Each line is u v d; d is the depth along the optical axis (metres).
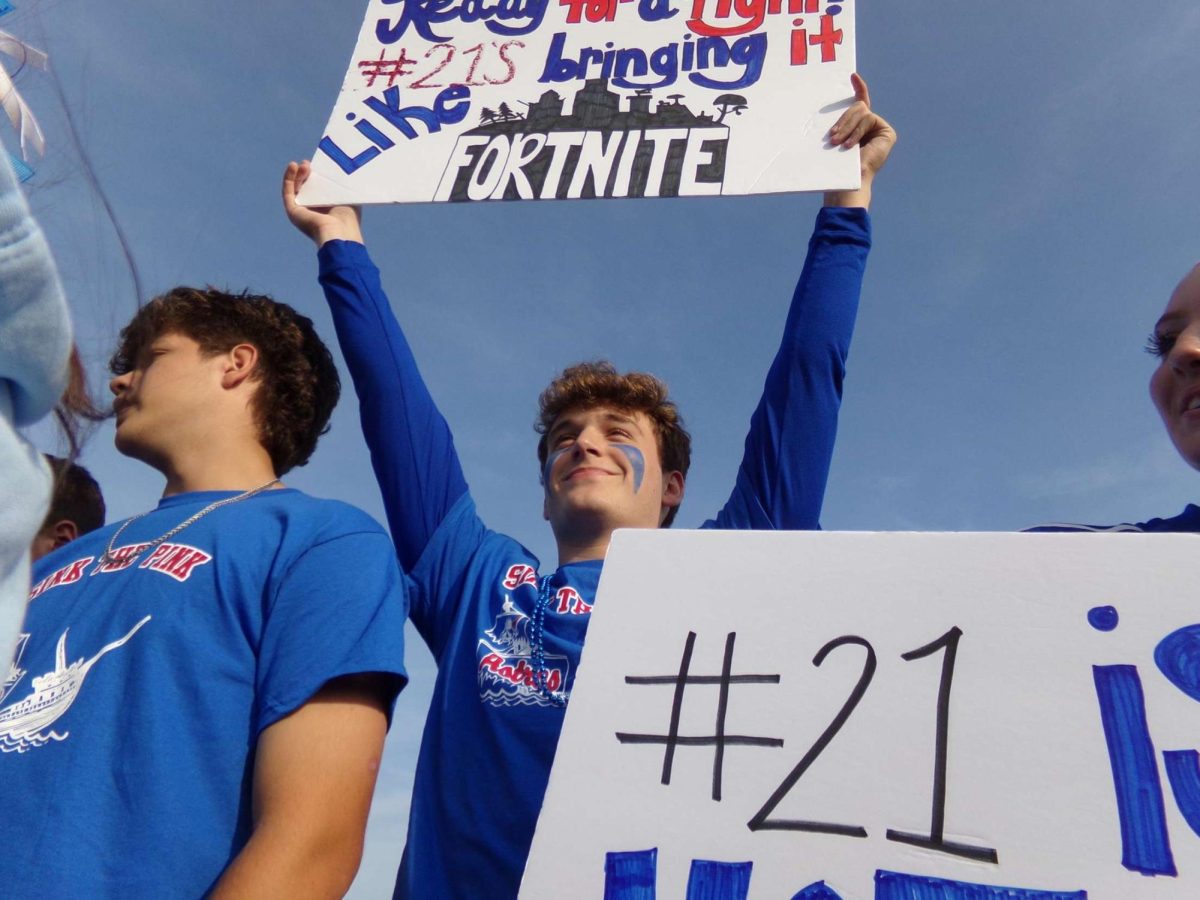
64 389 0.93
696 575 1.36
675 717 1.24
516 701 1.85
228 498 1.61
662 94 2.52
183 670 1.31
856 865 1.09
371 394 2.34
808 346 2.31
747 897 1.09
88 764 1.22
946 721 1.17
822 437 2.24
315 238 2.53
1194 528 1.91
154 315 1.88
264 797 1.20
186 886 1.16
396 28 2.80
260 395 1.86
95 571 1.50
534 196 2.38
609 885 1.12
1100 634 1.20
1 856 1.15
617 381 2.54
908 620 1.26
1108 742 1.12
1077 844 1.06
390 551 1.58
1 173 0.77
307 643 1.32
